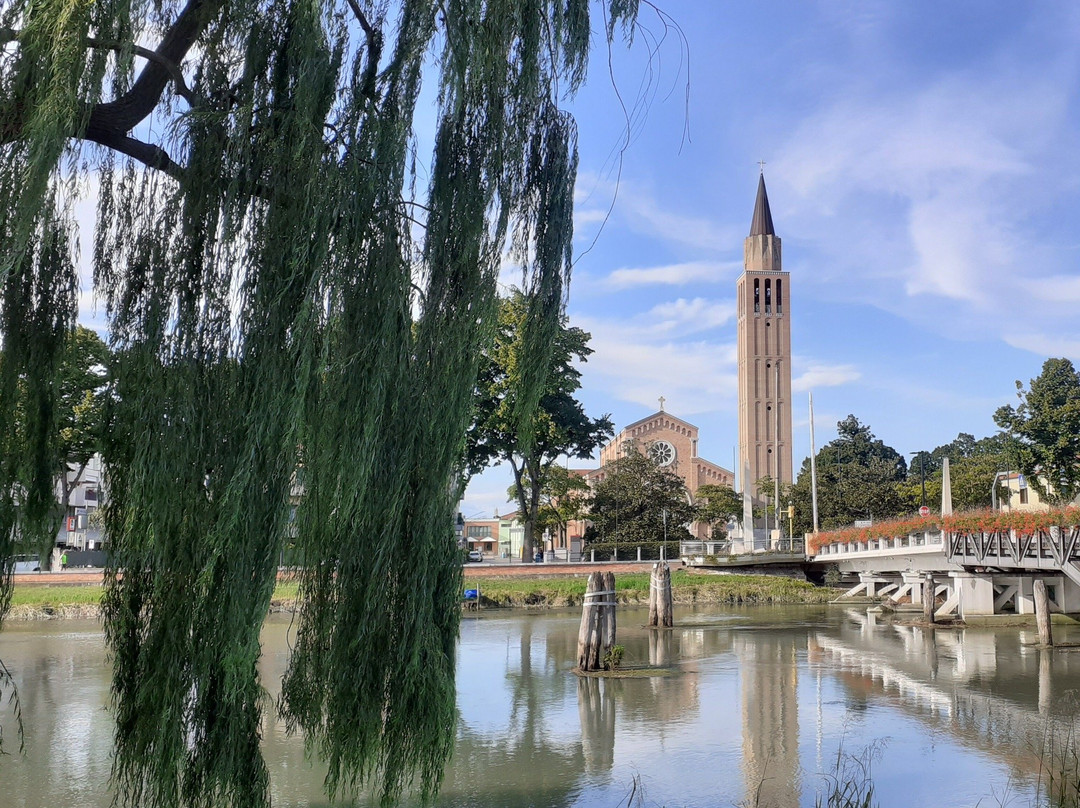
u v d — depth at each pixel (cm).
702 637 3162
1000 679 2100
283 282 677
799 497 8469
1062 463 5159
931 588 3406
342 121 727
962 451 13712
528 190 820
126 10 649
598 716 1750
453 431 757
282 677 766
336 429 702
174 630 650
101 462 718
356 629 719
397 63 742
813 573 5916
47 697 1956
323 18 708
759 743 1496
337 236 703
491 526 11888
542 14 804
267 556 657
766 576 5541
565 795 1208
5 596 752
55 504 776
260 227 691
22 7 650
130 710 679
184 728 650
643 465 8112
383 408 717
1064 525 2550
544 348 812
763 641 3008
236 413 666
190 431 660
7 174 605
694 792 1220
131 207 745
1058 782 1236
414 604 730
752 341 11262
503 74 783
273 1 726
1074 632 3052
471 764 1377
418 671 725
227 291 682
